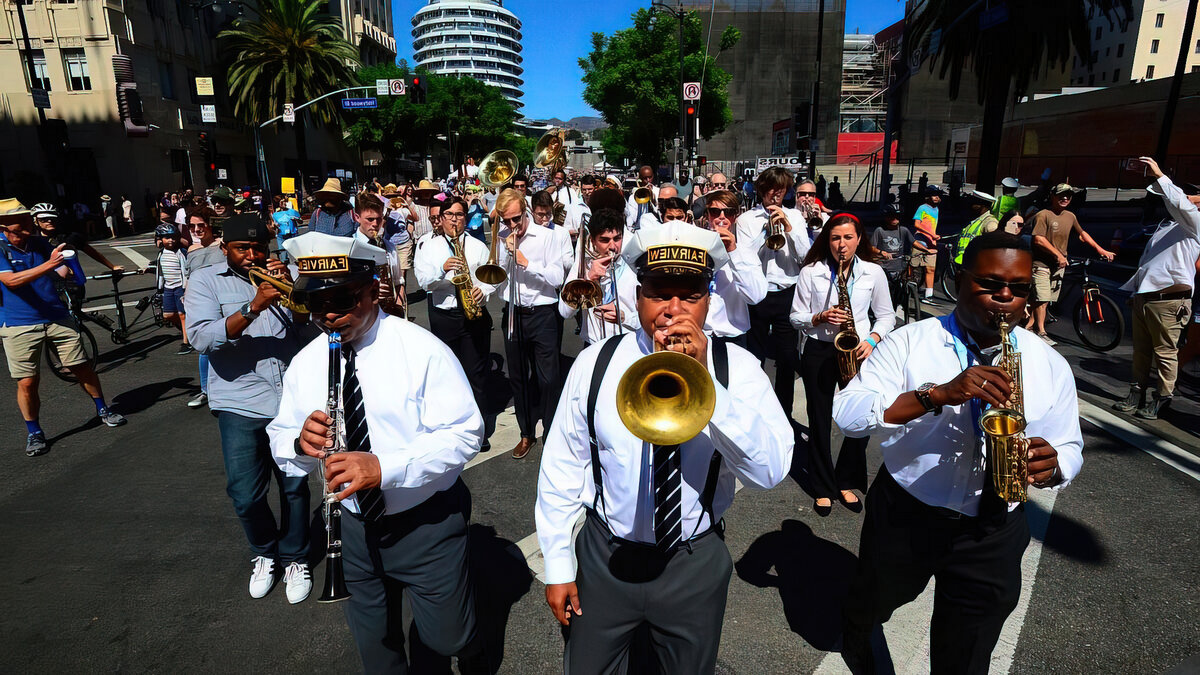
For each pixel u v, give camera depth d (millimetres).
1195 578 3311
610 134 51906
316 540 3855
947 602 2178
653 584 1868
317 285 1945
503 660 2854
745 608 3166
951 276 10609
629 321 4254
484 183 8094
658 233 1775
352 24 66062
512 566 3566
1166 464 4547
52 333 5266
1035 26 18453
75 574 3562
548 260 5059
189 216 7645
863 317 3859
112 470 4887
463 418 2176
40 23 27797
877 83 78312
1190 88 26203
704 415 1497
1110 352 7520
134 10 29562
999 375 1770
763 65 70750
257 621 3172
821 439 3959
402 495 2125
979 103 20938
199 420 5926
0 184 28734
